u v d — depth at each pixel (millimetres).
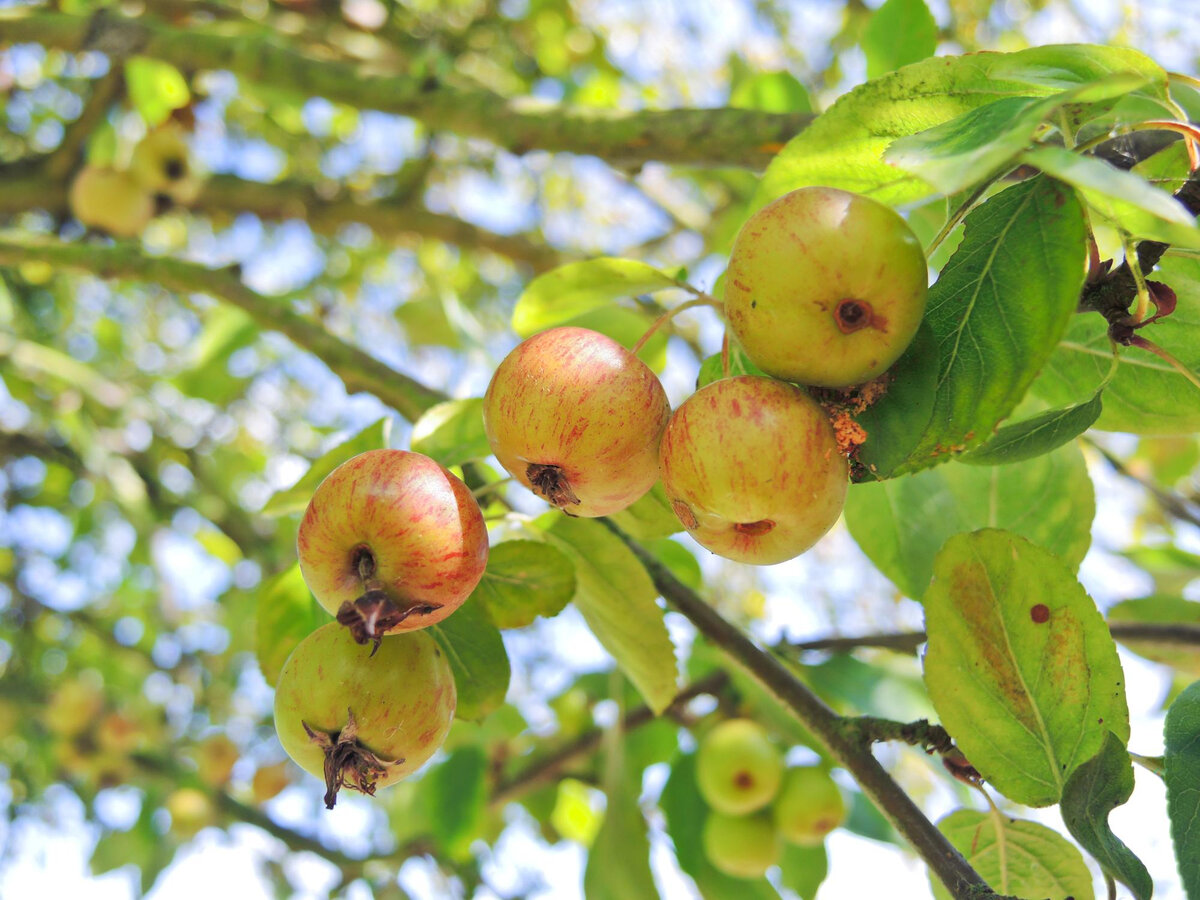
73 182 4809
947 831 1784
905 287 1231
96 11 3703
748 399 1268
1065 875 1745
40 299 6223
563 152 2895
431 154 5051
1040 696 1511
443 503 1309
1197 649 2443
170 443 5266
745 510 1255
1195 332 1606
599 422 1318
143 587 6434
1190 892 1242
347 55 4543
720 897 3348
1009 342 1285
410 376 2787
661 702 2113
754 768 3188
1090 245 1395
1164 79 1284
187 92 4688
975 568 1536
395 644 1406
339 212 4906
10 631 6184
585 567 1931
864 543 2215
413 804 4594
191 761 5410
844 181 1517
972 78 1366
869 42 2484
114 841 5098
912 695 2617
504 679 1769
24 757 6098
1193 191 1337
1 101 5625
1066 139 1299
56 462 5242
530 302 1841
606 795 3363
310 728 1374
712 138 2652
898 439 1325
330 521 1296
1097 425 1798
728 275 1305
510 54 6098
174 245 6730
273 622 1893
